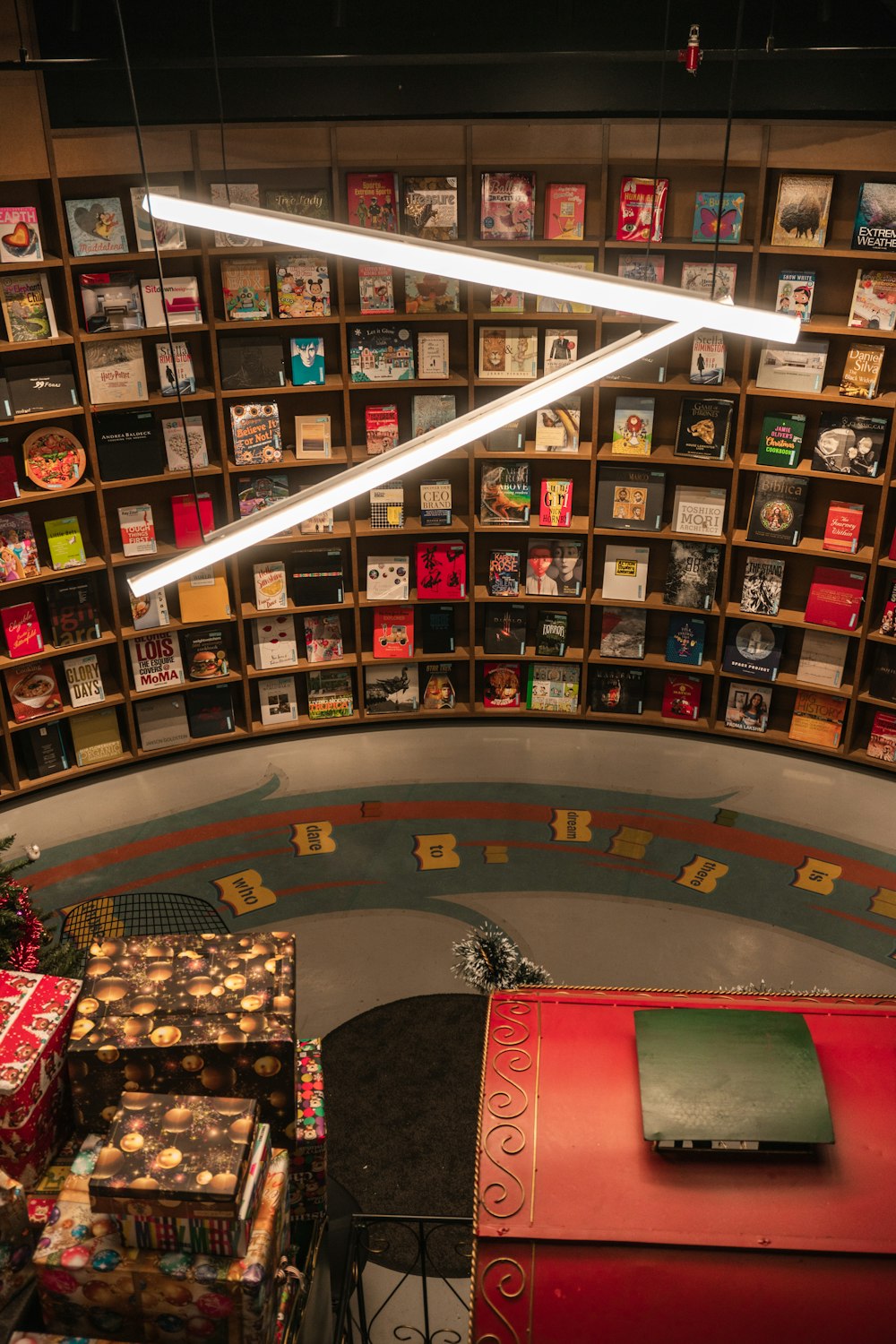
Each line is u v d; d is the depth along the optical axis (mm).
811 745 7402
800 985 5668
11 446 6668
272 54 6090
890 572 7094
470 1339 2637
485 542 7695
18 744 7219
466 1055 5340
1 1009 3004
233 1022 2973
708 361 6801
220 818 6883
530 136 6496
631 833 6715
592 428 7090
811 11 5910
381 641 7609
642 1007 3219
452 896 6250
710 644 7645
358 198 6621
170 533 7367
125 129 6148
